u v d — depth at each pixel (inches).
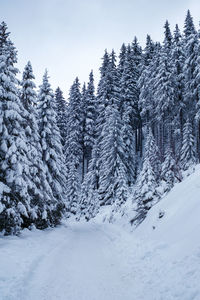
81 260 352.8
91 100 2031.3
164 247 329.1
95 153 1631.4
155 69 1628.9
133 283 245.0
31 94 709.3
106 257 373.7
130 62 1956.2
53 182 821.2
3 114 513.0
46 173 798.5
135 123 1849.2
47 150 812.0
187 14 1611.7
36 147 729.6
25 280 252.7
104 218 1047.0
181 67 1450.5
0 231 474.3
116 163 1322.6
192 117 1411.2
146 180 715.4
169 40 1784.0
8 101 524.7
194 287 189.6
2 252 343.9
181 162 1274.6
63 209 900.6
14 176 500.1
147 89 1652.3
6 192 473.4
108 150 1373.0
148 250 346.3
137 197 774.5
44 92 865.5
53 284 247.3
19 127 546.6
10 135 527.2
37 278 264.2
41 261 334.3
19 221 505.4
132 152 1545.3
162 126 1462.8
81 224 1119.0
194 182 492.1
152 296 205.6
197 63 1219.2
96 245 491.5
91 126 1910.7
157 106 1432.1
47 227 735.7
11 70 552.1
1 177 494.6
